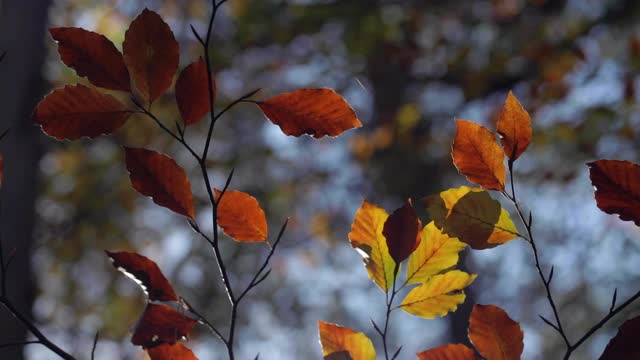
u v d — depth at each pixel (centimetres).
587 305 760
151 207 821
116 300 823
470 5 713
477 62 719
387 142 756
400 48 718
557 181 703
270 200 855
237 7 725
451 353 85
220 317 838
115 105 82
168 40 81
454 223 85
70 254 783
